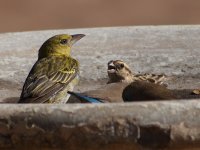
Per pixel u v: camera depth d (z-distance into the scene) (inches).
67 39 542.9
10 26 1649.9
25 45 574.9
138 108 330.3
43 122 334.6
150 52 544.4
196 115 329.1
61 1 1820.9
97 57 545.6
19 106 339.9
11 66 538.3
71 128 332.8
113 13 1752.0
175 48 548.4
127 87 400.2
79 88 526.6
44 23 1686.8
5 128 338.3
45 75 506.9
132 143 331.9
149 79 501.4
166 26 598.2
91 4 1813.5
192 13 1721.2
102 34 587.5
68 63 522.3
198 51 540.1
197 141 330.6
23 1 1793.8
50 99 501.4
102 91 452.4
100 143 332.8
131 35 581.9
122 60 534.6
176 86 503.8
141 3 1797.5
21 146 340.5
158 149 331.9
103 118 330.3
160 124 328.8
